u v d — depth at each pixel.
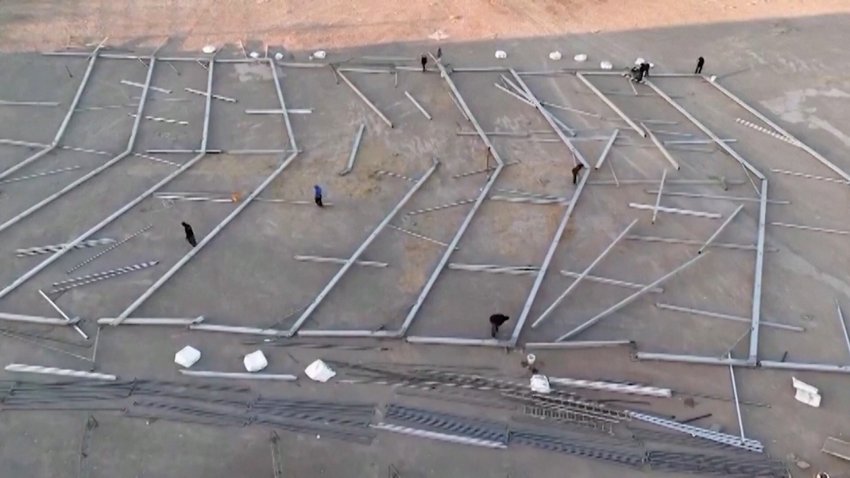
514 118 18.77
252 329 13.59
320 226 15.80
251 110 18.91
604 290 14.41
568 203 16.23
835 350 13.31
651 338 13.55
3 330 13.59
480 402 12.48
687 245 15.32
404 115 18.84
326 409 12.38
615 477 11.41
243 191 16.56
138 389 12.63
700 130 18.30
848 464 11.55
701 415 12.30
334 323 13.81
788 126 18.42
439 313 13.98
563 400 12.48
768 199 16.38
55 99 19.12
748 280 14.62
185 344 13.41
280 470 11.47
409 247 15.34
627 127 18.45
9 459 11.55
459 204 16.33
